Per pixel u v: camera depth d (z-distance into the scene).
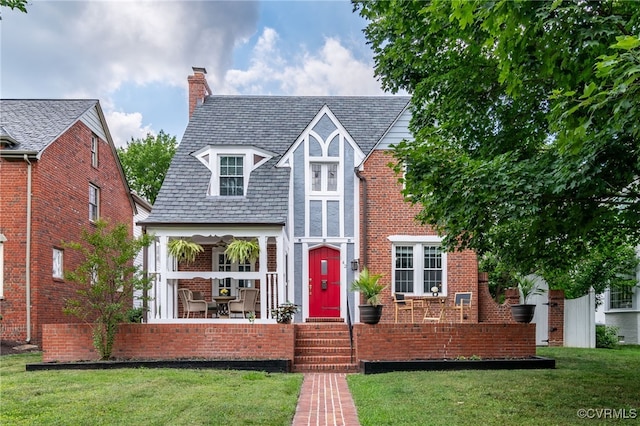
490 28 5.46
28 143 16.66
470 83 9.05
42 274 16.31
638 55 4.23
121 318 12.22
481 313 17.31
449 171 8.32
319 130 18.14
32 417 6.92
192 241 17.28
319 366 12.12
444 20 7.88
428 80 9.80
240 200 16.50
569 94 4.79
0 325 15.57
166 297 14.68
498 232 9.88
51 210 17.12
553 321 16.28
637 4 5.47
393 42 11.16
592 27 5.51
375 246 17.36
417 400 8.07
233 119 20.30
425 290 17.31
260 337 12.32
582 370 11.23
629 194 7.88
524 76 6.72
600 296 18.94
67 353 12.34
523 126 9.32
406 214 17.47
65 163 18.31
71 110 19.64
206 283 18.03
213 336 12.36
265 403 7.78
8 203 16.08
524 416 7.06
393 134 17.89
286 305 12.98
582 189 7.20
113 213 23.23
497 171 7.77
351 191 17.95
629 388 9.06
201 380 9.80
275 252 17.95
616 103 4.67
